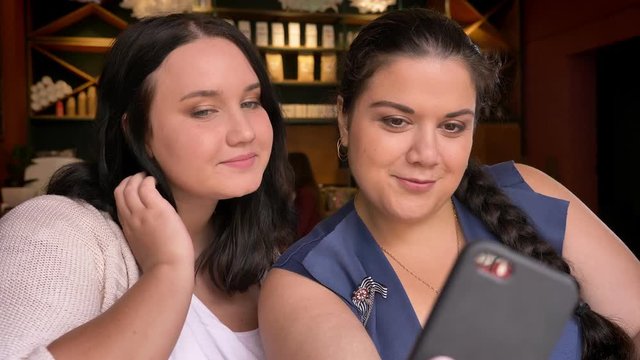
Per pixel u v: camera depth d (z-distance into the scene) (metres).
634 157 5.43
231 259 1.21
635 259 1.11
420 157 0.89
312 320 0.87
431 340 0.41
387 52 0.91
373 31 0.95
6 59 5.10
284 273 0.98
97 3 5.71
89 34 5.88
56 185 1.09
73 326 0.84
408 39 0.90
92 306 0.89
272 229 1.28
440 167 0.92
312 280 0.95
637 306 1.06
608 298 1.07
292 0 5.57
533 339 0.41
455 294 0.41
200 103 1.00
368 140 0.93
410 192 0.93
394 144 0.91
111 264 0.96
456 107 0.90
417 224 1.04
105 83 1.09
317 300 0.92
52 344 0.79
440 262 1.04
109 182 1.08
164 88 1.01
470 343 0.41
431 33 0.91
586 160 5.50
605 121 5.66
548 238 1.09
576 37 5.29
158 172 1.06
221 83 1.00
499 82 1.12
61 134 5.84
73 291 0.86
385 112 0.91
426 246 1.05
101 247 0.96
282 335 0.89
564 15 5.41
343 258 0.98
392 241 1.04
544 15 5.72
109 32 5.92
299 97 6.07
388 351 0.95
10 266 0.84
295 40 5.79
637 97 5.35
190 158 1.01
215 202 1.16
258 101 1.11
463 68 0.91
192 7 5.26
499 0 6.18
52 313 0.82
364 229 1.04
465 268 0.41
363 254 1.01
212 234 1.23
